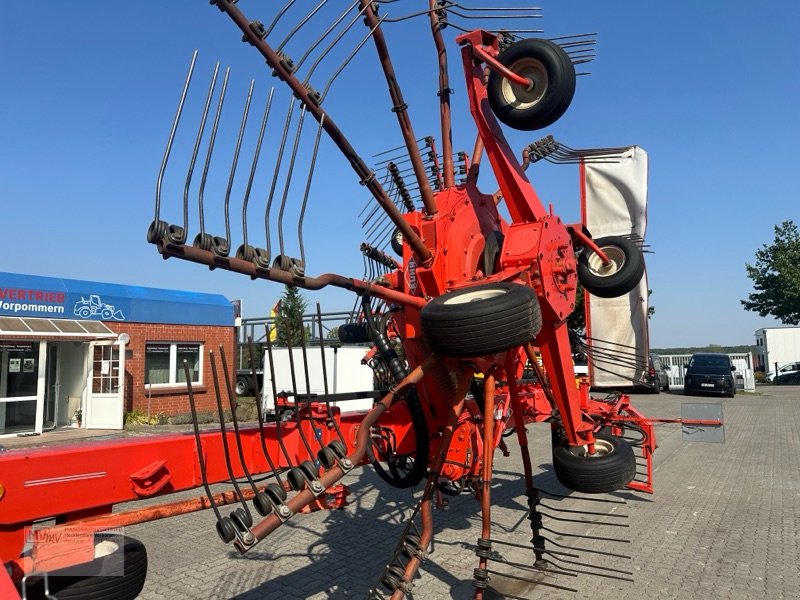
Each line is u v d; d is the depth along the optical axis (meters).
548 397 5.08
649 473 7.56
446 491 5.39
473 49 4.44
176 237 2.35
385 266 5.47
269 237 2.84
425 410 4.85
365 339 5.18
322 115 3.14
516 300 3.30
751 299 39.94
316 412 4.20
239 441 2.97
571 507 7.02
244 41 2.77
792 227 38.94
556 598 4.39
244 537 2.61
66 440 13.13
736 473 8.84
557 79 4.05
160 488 3.02
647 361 7.77
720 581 4.68
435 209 4.55
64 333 14.38
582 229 5.70
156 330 16.88
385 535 6.03
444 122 4.99
